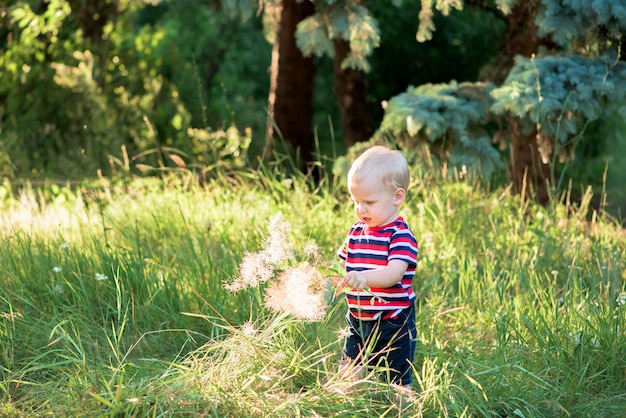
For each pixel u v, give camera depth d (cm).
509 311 439
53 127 1247
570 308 439
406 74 1678
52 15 1310
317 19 767
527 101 659
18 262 526
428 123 706
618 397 374
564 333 421
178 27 2059
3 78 1275
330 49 784
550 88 677
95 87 1352
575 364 398
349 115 1223
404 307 363
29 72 1281
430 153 752
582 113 718
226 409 338
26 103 1274
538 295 474
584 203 688
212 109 1708
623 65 705
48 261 521
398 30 1631
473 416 359
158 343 437
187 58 2036
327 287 379
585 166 1288
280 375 375
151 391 340
